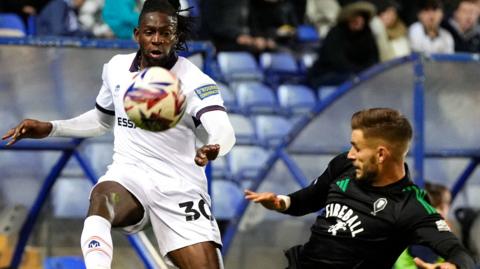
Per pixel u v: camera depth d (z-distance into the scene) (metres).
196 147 20.33
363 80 28.48
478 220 30.09
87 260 17.67
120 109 19.06
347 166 18.36
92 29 34.31
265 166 28.61
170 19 18.62
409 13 42.34
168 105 17.19
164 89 17.20
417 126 27.97
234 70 38.62
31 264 26.84
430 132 29.25
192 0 39.03
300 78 39.69
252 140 35.38
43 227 26.95
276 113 37.47
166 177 18.97
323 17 42.97
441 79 28.78
